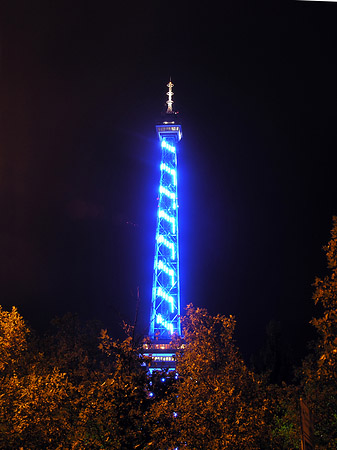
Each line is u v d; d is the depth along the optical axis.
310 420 16.69
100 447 22.23
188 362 35.25
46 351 44.69
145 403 22.44
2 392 29.56
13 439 27.12
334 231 24.03
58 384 27.78
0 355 31.98
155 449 22.83
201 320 38.84
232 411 29.69
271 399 33.81
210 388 32.28
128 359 23.23
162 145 118.88
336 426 32.19
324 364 22.89
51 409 27.08
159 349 81.00
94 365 42.62
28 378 31.11
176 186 113.62
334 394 30.86
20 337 33.31
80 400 22.81
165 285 102.12
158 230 108.00
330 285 23.61
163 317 98.62
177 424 28.55
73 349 45.06
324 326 22.61
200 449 28.55
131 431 21.62
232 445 27.42
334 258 23.73
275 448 31.30
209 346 36.50
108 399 21.77
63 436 26.50
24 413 28.33
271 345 76.38
